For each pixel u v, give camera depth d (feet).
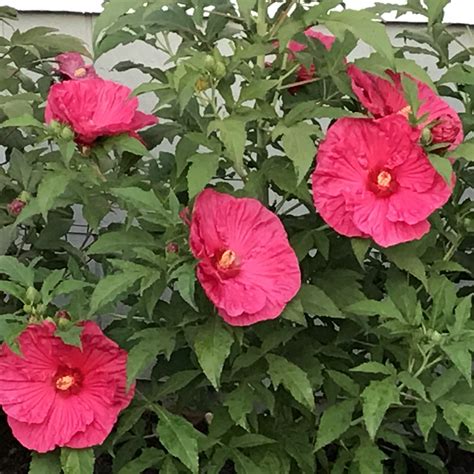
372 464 4.22
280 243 4.05
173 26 4.59
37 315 4.01
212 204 4.02
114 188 4.06
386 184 4.14
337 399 4.74
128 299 4.82
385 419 4.51
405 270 4.52
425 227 4.15
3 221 4.81
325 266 4.78
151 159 4.98
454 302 4.14
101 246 4.06
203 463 4.64
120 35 4.69
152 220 3.94
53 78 5.55
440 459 5.04
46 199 4.09
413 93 4.15
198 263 3.82
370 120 4.15
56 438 4.00
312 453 4.40
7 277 4.97
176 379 4.43
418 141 4.13
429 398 4.18
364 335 4.99
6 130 5.28
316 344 4.77
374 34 4.00
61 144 4.20
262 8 4.53
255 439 4.34
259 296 3.95
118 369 4.07
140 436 4.69
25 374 4.02
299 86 4.76
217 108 4.52
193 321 4.24
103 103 4.35
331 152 4.16
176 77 4.20
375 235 4.10
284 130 4.08
